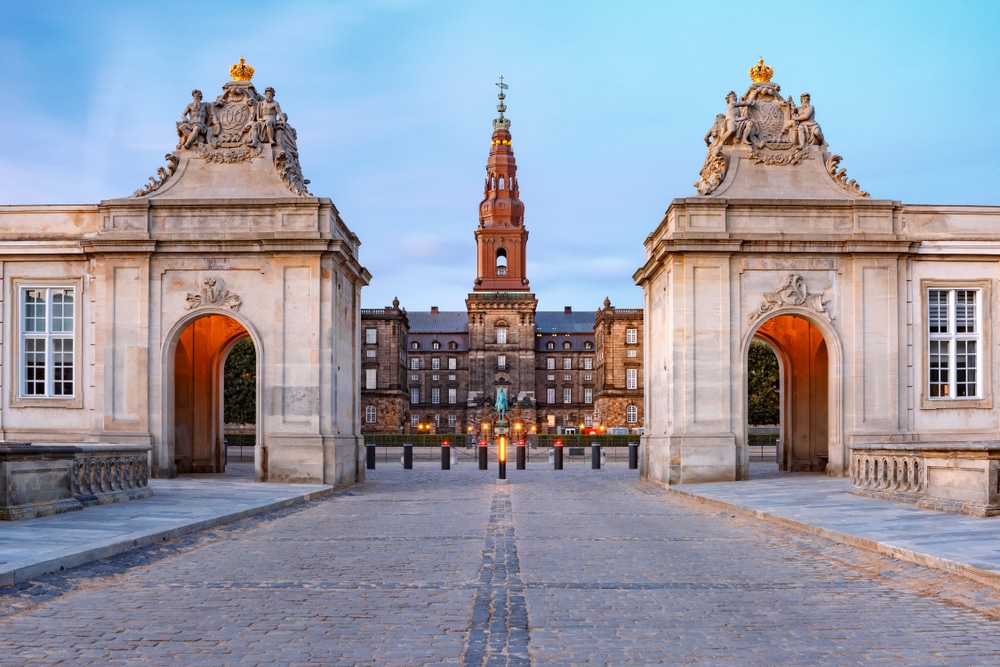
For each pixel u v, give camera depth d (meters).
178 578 12.86
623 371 139.38
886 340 33.88
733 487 29.81
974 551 13.51
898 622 10.13
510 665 8.39
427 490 31.81
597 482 36.84
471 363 148.38
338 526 19.70
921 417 34.12
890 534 15.73
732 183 34.75
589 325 164.88
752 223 34.09
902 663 8.52
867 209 34.09
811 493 26.12
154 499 24.05
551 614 10.55
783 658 8.70
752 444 73.38
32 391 34.34
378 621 10.18
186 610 10.74
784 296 33.62
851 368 33.84
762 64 35.75
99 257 33.47
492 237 150.88
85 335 33.94
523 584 12.41
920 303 34.31
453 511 23.45
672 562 14.38
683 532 18.55
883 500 22.91
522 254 151.38
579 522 20.59
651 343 38.09
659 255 34.53
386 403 137.75
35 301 34.50
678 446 32.66
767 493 26.64
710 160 35.66
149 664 8.49
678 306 33.34
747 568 13.77
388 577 12.97
